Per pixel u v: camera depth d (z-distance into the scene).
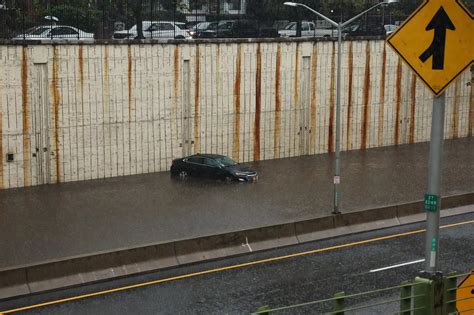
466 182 37.56
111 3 39.72
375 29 51.16
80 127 36.66
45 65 35.19
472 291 10.02
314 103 44.75
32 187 35.47
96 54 36.56
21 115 34.84
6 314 20.08
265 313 8.43
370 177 38.66
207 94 40.56
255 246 26.36
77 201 32.50
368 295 21.31
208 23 46.25
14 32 35.94
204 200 32.88
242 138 42.28
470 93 52.94
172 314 19.88
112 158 37.97
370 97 47.00
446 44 8.47
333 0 51.28
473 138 53.06
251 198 33.31
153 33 41.44
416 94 49.34
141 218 29.36
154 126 39.06
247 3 49.06
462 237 28.55
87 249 24.84
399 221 30.47
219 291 21.91
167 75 39.00
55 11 37.34
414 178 38.47
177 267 24.39
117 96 37.56
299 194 34.28
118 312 20.12
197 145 40.75
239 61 41.31
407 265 24.62
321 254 26.09
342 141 46.50
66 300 21.23
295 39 43.12
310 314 19.66
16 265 22.73
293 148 44.47
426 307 8.70
